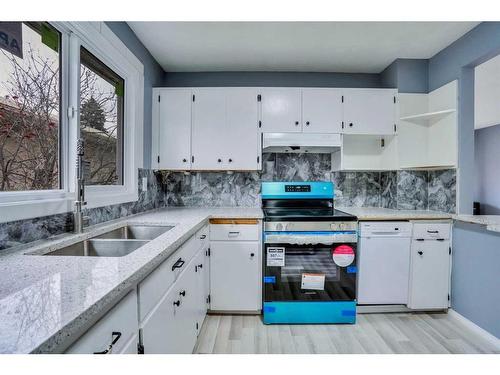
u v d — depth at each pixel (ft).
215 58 8.33
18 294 2.14
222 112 8.29
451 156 7.57
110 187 6.19
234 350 5.81
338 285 6.95
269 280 6.90
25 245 3.70
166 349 3.77
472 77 7.30
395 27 6.74
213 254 7.20
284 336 6.38
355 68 9.02
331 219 6.91
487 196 17.72
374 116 8.30
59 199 4.41
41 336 1.59
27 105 4.09
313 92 8.26
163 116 8.28
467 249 6.82
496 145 17.08
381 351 5.81
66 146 4.78
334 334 6.48
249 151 8.28
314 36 7.11
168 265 3.88
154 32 6.94
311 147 8.41
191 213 7.48
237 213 7.55
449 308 7.38
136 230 5.82
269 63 8.64
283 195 8.75
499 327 5.98
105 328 2.30
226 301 7.23
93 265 2.84
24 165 4.06
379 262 7.25
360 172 9.40
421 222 7.27
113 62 6.08
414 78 8.39
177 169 8.29
